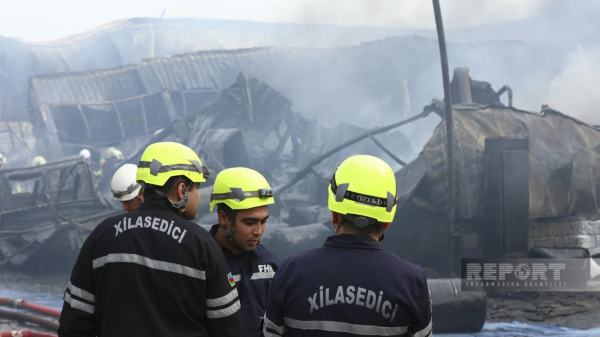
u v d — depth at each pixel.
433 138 15.36
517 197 14.38
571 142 16.02
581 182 15.77
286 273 2.52
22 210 20.19
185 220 2.76
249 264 3.59
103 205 20.47
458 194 14.84
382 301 2.39
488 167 14.59
